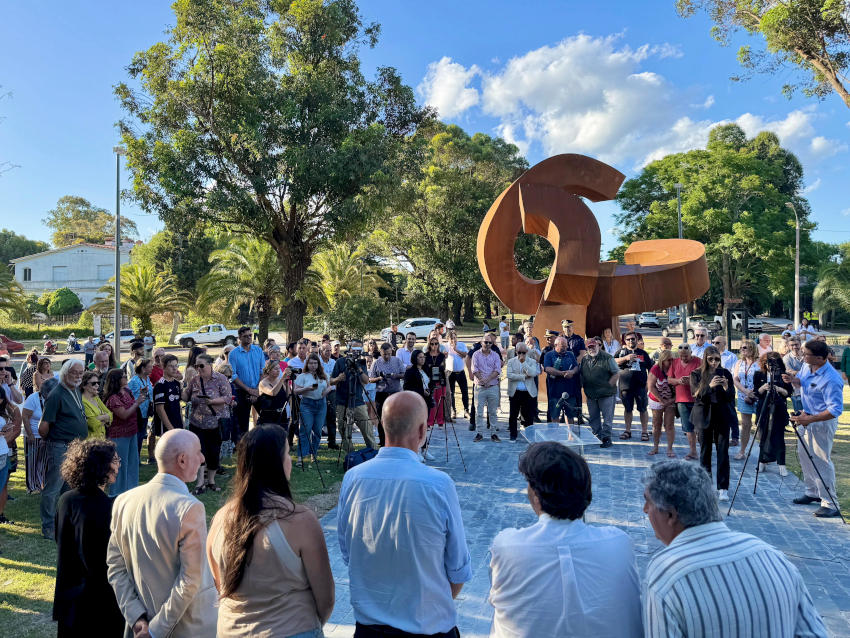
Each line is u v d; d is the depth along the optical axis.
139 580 2.50
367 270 40.62
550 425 5.21
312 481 7.77
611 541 1.95
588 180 13.52
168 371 7.36
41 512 6.08
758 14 21.38
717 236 43.97
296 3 20.61
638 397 10.11
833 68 20.12
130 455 6.49
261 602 2.15
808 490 6.62
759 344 9.47
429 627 2.25
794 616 1.72
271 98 19.58
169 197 19.53
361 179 20.23
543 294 14.23
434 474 2.37
